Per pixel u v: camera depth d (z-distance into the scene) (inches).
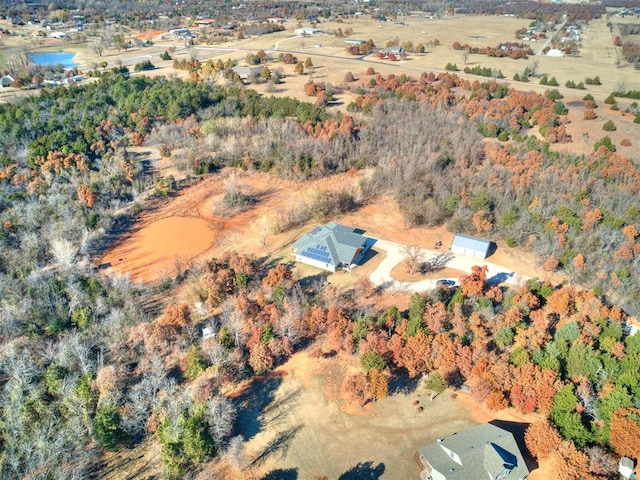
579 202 4372.5
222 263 3786.9
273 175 5433.1
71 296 3533.5
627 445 2420.0
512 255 4121.6
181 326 3238.2
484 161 5201.8
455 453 2440.9
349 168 5442.9
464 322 3134.8
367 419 2792.8
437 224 4564.5
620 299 3533.5
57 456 2541.8
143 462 2568.9
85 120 5900.6
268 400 2906.0
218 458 2581.2
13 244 4092.0
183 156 5713.6
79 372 2977.4
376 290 3725.4
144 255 4210.1
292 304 3339.1
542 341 2987.2
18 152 5270.7
